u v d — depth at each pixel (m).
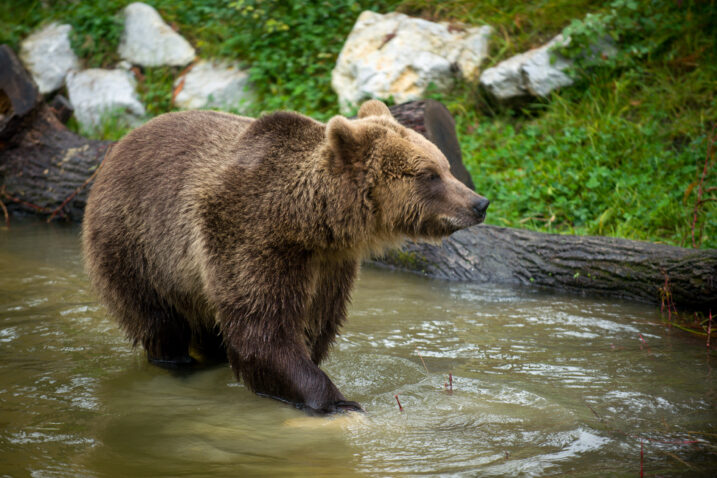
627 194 14.26
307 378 7.46
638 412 7.20
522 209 14.79
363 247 7.87
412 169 7.50
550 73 17.59
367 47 19.03
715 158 14.43
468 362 8.84
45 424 6.92
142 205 8.38
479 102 18.48
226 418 7.21
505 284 12.64
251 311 7.50
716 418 7.04
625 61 17.52
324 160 7.51
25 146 17.25
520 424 6.95
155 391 7.98
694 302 10.82
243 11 21.34
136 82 21.30
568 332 9.98
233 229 7.59
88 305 10.93
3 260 13.47
